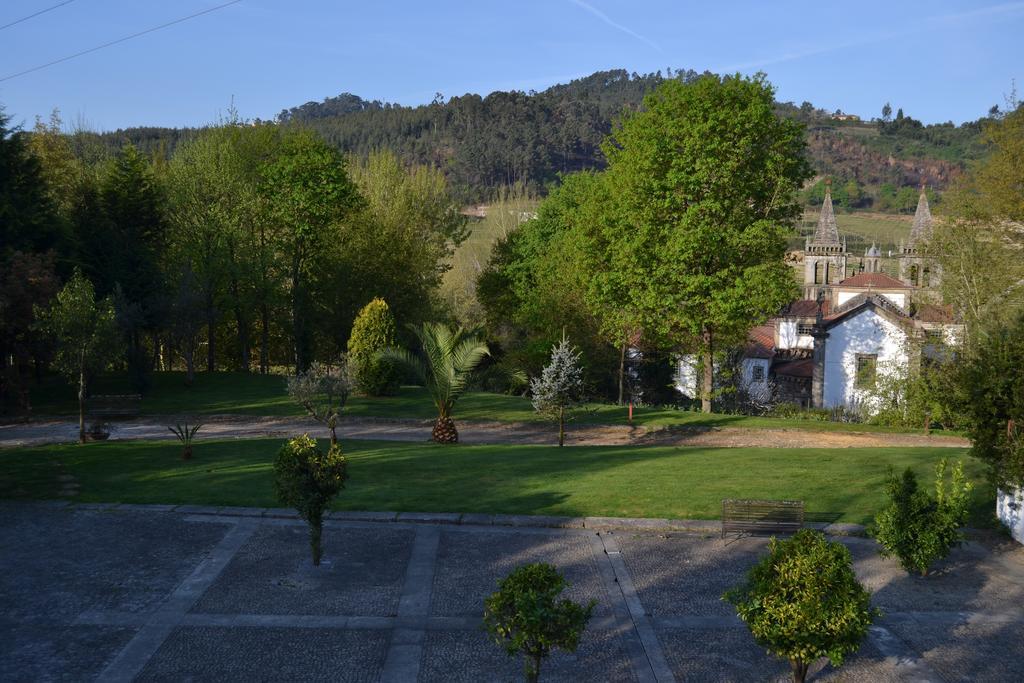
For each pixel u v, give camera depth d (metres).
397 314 49.84
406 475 20.41
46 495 18.08
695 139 31.58
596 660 10.73
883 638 11.52
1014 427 15.34
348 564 14.08
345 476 13.91
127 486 18.98
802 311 65.88
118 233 42.97
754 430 31.23
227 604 12.36
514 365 46.31
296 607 12.27
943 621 12.12
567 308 43.69
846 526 16.11
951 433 31.30
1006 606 12.70
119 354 26.50
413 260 52.78
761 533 15.27
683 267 31.84
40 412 33.50
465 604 12.46
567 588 13.10
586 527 16.22
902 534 13.69
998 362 15.64
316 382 24.45
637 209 33.19
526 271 54.81
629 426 31.89
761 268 30.89
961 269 33.72
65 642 11.02
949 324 38.00
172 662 10.49
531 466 21.73
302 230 47.16
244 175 52.84
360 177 63.12
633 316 33.50
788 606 9.34
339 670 10.32
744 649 11.12
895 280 63.94
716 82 32.59
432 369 27.31
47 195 39.81
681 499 17.94
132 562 14.08
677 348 43.59
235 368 61.31
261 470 20.78
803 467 21.47
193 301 40.56
